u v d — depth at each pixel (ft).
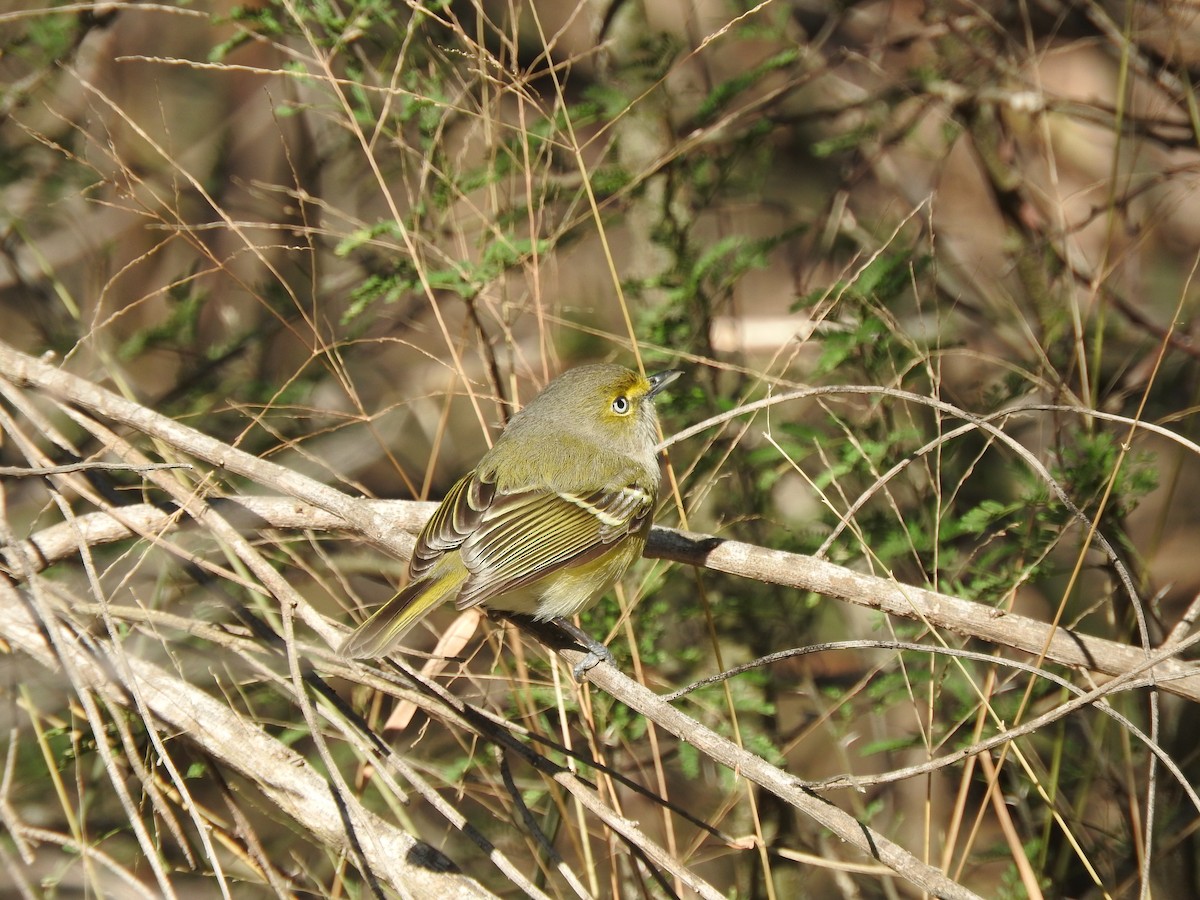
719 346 41.24
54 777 27.14
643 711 24.39
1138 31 41.75
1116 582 34.09
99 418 33.19
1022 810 34.04
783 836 38.73
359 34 33.78
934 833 39.68
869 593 27.02
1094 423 35.01
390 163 40.83
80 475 30.32
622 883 34.32
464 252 33.63
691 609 36.63
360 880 31.65
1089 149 50.29
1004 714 34.12
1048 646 25.89
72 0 41.81
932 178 49.47
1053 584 41.01
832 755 41.47
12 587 27.14
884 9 52.44
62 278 44.70
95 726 22.58
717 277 39.04
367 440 44.70
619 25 40.57
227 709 26.78
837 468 32.30
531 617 29.45
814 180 50.75
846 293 33.88
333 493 27.35
